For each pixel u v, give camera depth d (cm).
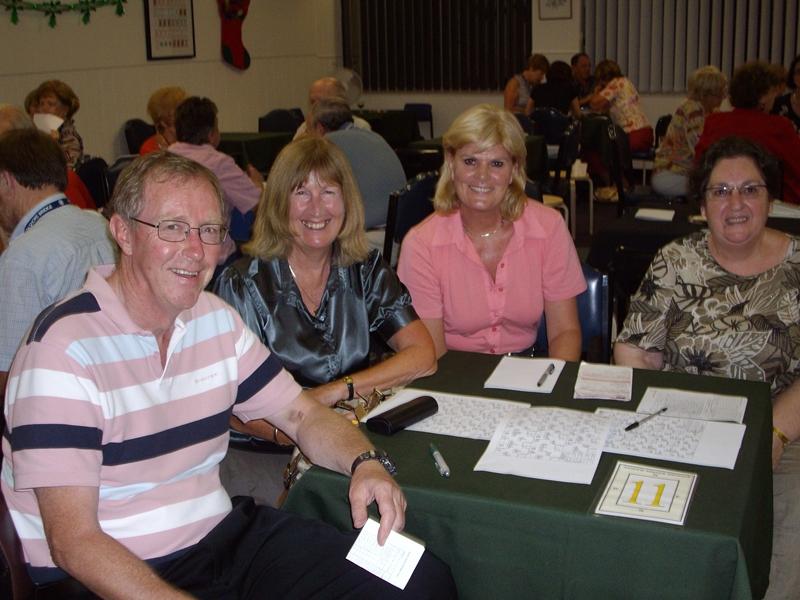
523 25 944
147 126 742
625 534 136
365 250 219
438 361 212
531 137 644
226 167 443
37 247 223
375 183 431
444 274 245
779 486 198
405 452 165
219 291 211
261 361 176
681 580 135
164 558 156
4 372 222
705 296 221
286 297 212
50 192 245
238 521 166
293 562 159
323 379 215
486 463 157
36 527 150
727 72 868
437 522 151
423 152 739
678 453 158
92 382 145
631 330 229
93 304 149
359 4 1016
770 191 211
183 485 160
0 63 623
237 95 895
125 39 740
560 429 167
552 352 244
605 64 798
